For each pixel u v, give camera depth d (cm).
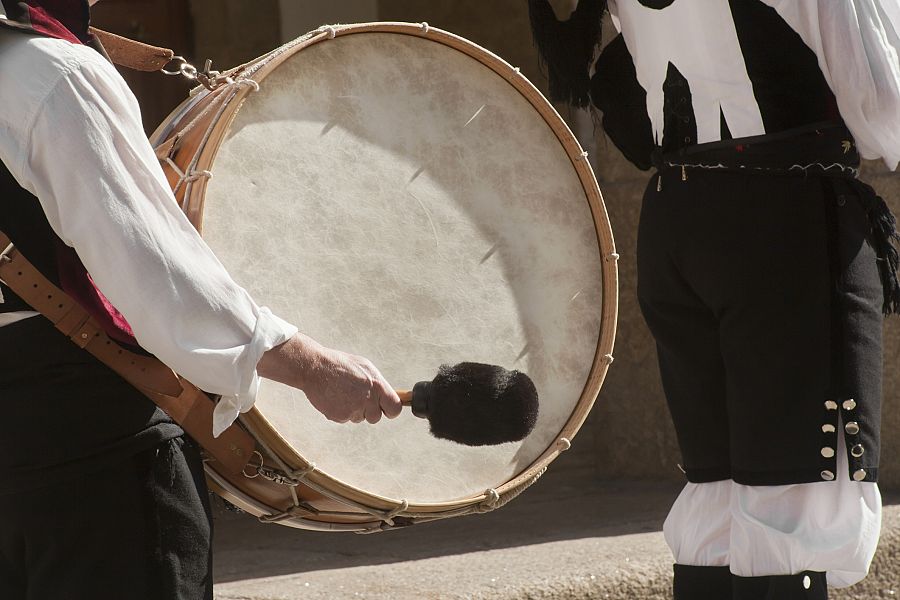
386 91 432
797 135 504
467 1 1266
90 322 338
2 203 327
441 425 363
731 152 512
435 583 689
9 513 340
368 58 429
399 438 416
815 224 504
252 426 374
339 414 355
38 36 321
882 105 491
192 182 383
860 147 516
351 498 394
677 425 563
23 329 339
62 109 314
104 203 314
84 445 337
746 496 520
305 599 666
